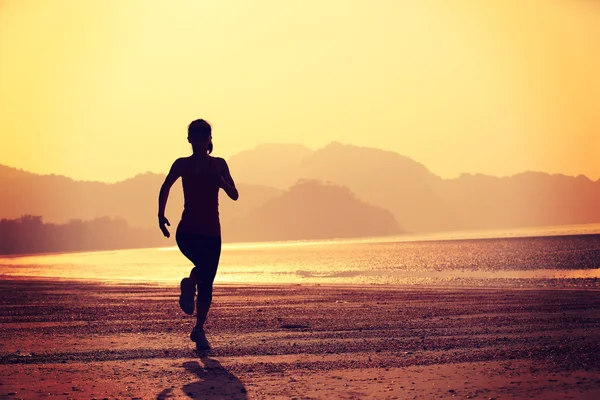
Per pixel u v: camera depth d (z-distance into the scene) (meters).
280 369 6.43
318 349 7.72
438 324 10.14
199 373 6.26
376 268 58.09
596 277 33.09
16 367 6.69
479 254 92.25
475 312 12.05
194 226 8.02
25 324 10.92
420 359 6.85
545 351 7.09
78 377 6.11
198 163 8.20
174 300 16.31
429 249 142.50
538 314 11.43
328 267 64.06
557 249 96.75
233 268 66.44
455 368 6.26
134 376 6.13
